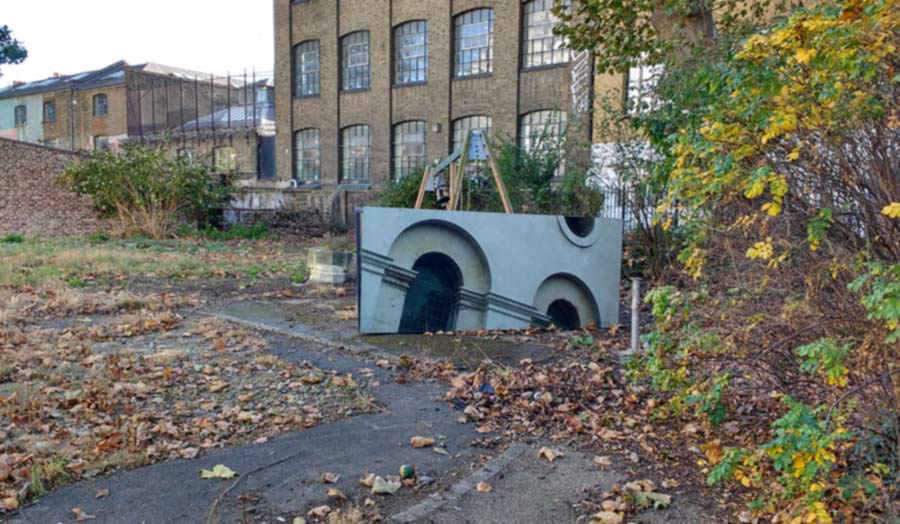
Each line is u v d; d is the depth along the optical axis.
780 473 4.24
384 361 7.04
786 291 4.22
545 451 4.74
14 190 24.73
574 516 3.89
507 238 8.76
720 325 4.44
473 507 3.98
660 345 4.39
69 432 4.88
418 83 29.78
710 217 4.36
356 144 32.69
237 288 12.13
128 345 7.65
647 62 12.16
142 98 43.69
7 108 53.38
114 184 23.19
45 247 18.53
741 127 3.85
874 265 3.24
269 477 4.30
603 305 9.39
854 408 3.89
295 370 6.70
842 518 3.67
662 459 4.70
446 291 8.48
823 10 3.71
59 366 6.59
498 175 10.41
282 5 34.38
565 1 23.88
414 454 4.74
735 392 5.77
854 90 3.82
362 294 8.06
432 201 19.62
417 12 29.55
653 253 11.70
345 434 5.09
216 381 6.29
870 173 3.89
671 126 7.65
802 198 3.98
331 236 24.59
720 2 11.48
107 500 3.94
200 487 4.13
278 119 35.19
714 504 4.04
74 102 49.16
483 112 27.64
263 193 28.69
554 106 22.45
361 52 32.06
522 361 7.13
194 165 24.92
